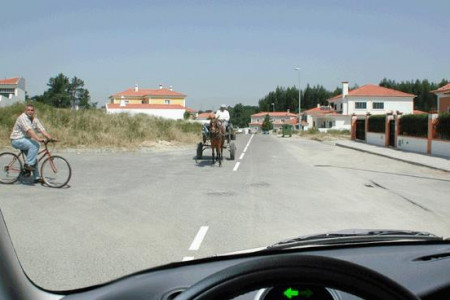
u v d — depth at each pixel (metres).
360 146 30.94
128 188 10.98
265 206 8.91
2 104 37.31
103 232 6.52
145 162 17.55
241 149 27.06
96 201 9.11
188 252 5.55
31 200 9.04
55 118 27.52
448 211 8.73
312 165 17.94
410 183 13.08
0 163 11.03
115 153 21.31
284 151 26.06
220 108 19.56
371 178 14.14
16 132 10.71
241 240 6.21
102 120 29.42
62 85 74.12
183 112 70.94
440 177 14.77
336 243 3.22
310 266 1.51
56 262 4.95
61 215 7.67
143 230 6.70
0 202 8.73
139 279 2.64
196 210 8.39
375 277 1.52
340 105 79.00
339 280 1.50
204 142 19.20
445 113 22.73
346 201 9.66
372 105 74.62
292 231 6.80
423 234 3.48
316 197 10.12
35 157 10.85
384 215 8.21
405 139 27.14
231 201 9.42
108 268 4.77
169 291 2.39
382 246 3.19
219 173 14.50
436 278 2.56
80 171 14.25
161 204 8.96
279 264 1.52
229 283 1.52
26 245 5.69
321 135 50.72
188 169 15.47
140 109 69.19
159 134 30.00
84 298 2.41
